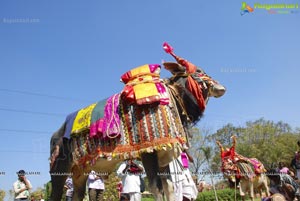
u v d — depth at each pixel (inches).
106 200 547.5
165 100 222.8
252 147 1681.8
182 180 290.2
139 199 319.9
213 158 1111.6
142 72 232.8
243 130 1740.9
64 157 262.7
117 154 220.5
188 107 236.1
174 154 219.5
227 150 547.8
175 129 218.4
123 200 376.8
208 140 1327.5
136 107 223.0
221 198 720.3
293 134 1780.3
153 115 218.4
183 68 240.7
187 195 300.7
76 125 250.5
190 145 240.5
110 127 224.1
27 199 387.9
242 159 546.0
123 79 238.4
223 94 246.1
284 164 471.5
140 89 222.8
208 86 242.5
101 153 227.5
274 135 1769.2
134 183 319.3
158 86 226.1
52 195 266.7
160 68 239.3
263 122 1781.5
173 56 242.8
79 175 266.1
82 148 243.0
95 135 230.5
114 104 231.8
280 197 238.1
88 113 244.8
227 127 1708.9
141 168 298.0
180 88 236.7
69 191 422.9
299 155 454.9
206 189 749.3
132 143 219.3
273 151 1672.0
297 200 308.2
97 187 386.3
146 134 215.6
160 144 211.9
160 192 210.5
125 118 224.5
